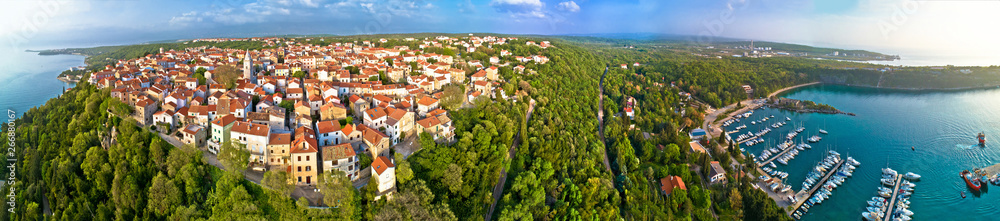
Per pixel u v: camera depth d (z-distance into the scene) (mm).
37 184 167750
